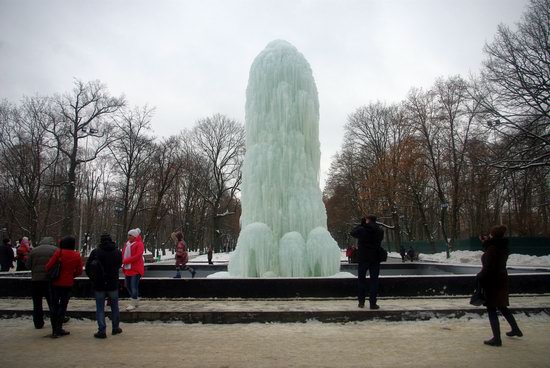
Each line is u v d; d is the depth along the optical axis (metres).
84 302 10.66
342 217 62.31
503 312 7.54
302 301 10.62
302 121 15.80
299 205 15.10
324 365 5.90
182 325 8.82
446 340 7.37
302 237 14.81
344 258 45.16
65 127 36.22
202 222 59.59
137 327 8.63
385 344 7.10
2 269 19.23
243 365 5.91
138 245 9.84
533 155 27.06
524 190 37.41
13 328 8.55
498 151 28.67
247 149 16.05
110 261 7.88
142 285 11.11
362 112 50.53
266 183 15.21
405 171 42.16
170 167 42.94
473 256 34.88
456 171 40.62
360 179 52.44
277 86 15.83
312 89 16.19
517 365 5.82
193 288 11.07
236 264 14.93
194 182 54.09
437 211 57.16
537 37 25.33
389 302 10.38
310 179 15.56
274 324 8.85
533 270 15.40
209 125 52.38
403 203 46.97
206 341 7.37
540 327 8.45
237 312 9.03
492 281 7.12
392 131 47.94
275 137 15.58
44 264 8.51
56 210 44.06
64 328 8.60
